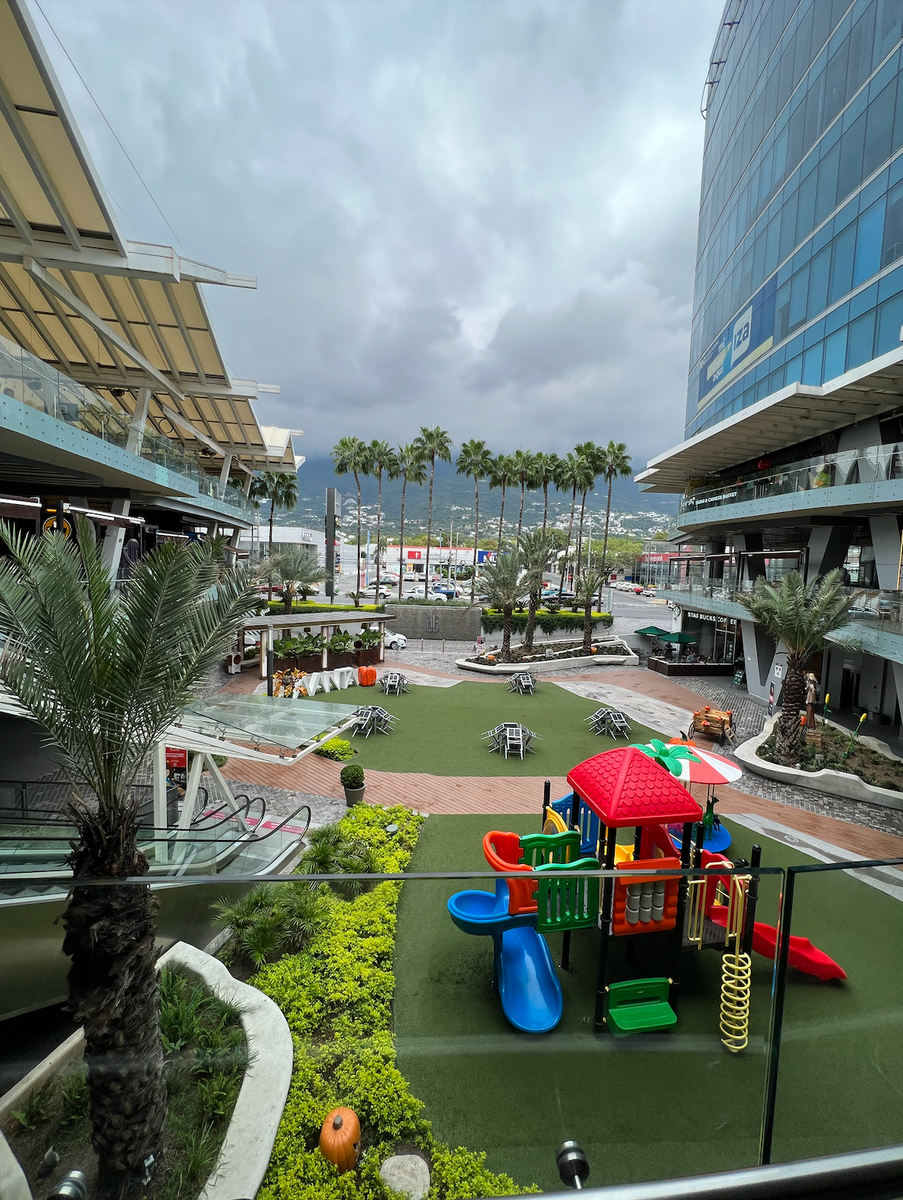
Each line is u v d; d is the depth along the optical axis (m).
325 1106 5.41
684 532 34.53
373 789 14.30
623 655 34.66
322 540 75.69
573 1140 5.21
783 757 16.39
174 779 13.43
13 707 6.15
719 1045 5.89
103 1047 4.13
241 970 7.45
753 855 6.88
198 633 4.65
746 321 28.98
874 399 18.42
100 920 4.05
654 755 9.62
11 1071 4.07
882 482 16.09
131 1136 4.19
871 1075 5.49
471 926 6.90
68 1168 3.97
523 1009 6.64
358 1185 4.86
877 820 13.42
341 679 25.11
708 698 25.41
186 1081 5.11
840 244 20.31
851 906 7.16
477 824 12.55
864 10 18.86
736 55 31.78
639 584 77.94
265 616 26.03
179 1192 4.37
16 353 11.37
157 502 22.64
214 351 22.52
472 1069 5.88
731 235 31.55
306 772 15.23
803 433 23.45
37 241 14.49
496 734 18.08
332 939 7.83
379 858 10.54
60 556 4.38
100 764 4.19
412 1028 6.47
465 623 40.94
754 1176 1.43
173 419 25.69
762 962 6.03
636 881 6.68
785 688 16.58
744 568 30.02
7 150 12.31
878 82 18.17
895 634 15.23
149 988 4.38
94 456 14.62
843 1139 5.07
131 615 4.35
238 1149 4.78
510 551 32.84
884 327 17.98
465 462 52.28
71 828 7.03
